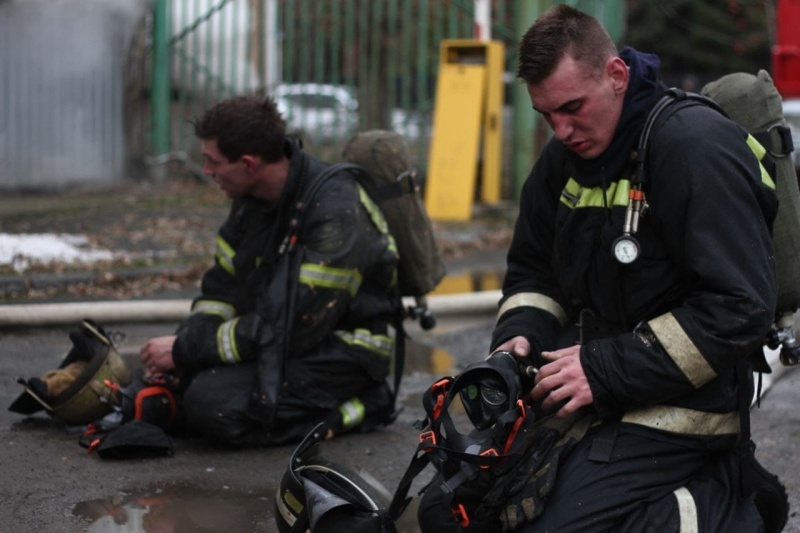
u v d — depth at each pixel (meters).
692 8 36.03
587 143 3.18
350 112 13.82
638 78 3.16
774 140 3.81
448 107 12.70
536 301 3.63
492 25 13.99
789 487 4.72
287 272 4.90
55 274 8.23
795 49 13.45
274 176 4.88
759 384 3.58
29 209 11.02
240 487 4.60
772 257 3.11
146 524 4.18
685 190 3.07
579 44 3.10
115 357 5.18
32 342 6.90
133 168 13.44
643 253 3.20
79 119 12.88
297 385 5.01
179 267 8.70
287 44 13.54
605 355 3.12
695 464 3.25
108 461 4.84
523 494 3.17
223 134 4.78
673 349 3.04
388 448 5.14
